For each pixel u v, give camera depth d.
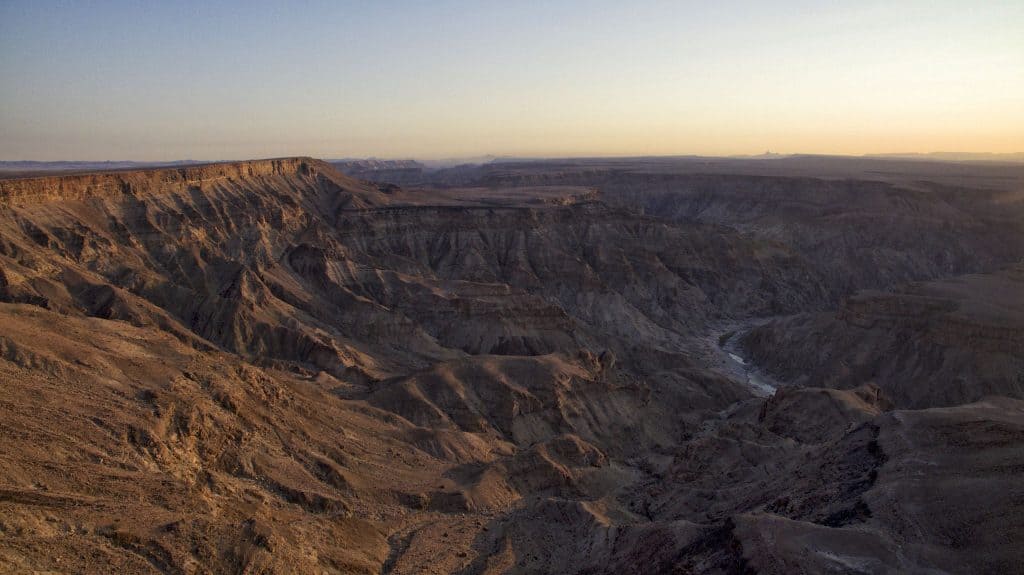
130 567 44.03
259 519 52.72
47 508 45.62
